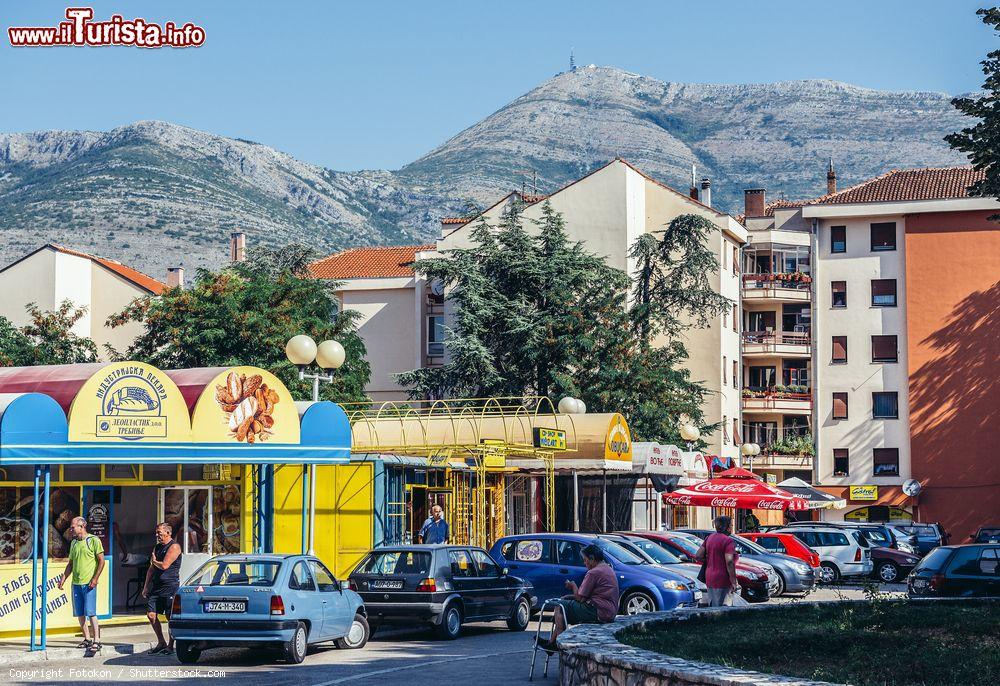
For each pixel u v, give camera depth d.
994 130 32.69
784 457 75.19
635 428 56.22
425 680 17.52
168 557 21.33
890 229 75.44
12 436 21.06
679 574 26.84
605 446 37.53
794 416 76.81
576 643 14.90
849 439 75.06
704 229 62.00
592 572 18.53
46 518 21.34
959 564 25.59
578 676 14.52
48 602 23.61
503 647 22.20
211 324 54.34
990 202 73.06
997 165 32.91
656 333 59.47
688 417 59.66
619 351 57.78
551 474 36.50
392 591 23.34
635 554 28.83
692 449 52.12
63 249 73.44
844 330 75.62
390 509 32.41
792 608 20.59
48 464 21.52
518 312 59.19
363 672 18.52
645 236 60.97
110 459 22.34
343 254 83.00
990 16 32.69
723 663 14.27
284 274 57.53
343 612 21.48
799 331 76.38
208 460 23.75
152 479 25.97
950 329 74.00
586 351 57.94
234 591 19.61
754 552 37.59
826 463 75.31
